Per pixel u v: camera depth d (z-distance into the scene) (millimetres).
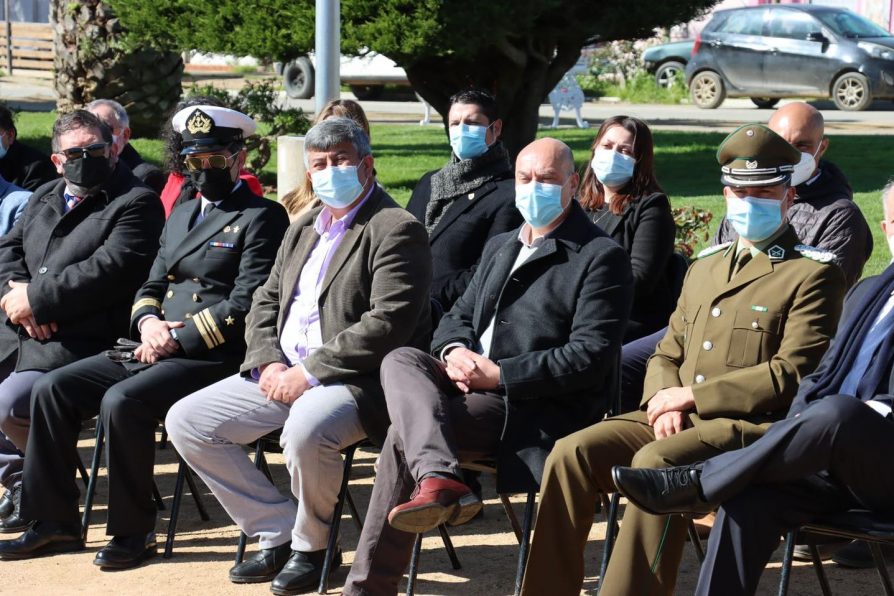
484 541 5664
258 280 5746
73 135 6180
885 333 4398
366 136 5402
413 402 4781
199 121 5824
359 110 6883
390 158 17141
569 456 4625
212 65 35156
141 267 6195
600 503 6000
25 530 5922
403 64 13477
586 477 4621
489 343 5195
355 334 5168
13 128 7723
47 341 6109
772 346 4734
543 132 20328
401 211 5340
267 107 14578
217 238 5844
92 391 5656
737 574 4176
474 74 14695
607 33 14133
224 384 5434
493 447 4996
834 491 4270
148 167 7789
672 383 4891
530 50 14477
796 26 24391
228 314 5676
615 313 4953
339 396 5082
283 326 5488
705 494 4199
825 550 5324
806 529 4234
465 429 4941
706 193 13969
